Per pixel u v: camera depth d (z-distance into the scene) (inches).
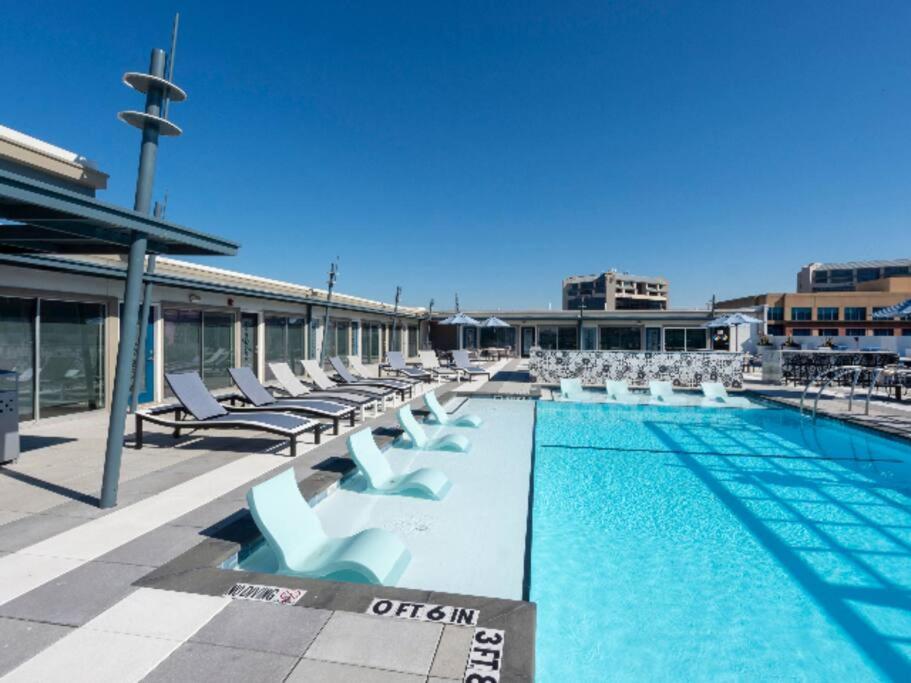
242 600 138.1
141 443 323.9
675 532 252.2
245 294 625.0
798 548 234.1
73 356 439.5
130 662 113.0
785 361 798.5
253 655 115.6
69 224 215.0
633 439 460.1
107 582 147.4
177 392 345.7
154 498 224.8
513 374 970.1
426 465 346.3
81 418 432.1
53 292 415.5
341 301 960.3
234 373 409.7
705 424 534.3
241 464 288.7
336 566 168.4
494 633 124.3
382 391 511.5
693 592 195.5
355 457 277.4
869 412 539.5
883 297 2667.3
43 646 118.2
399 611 133.3
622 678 147.9
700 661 155.8
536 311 1336.1
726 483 332.5
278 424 314.0
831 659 157.2
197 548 169.9
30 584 146.2
